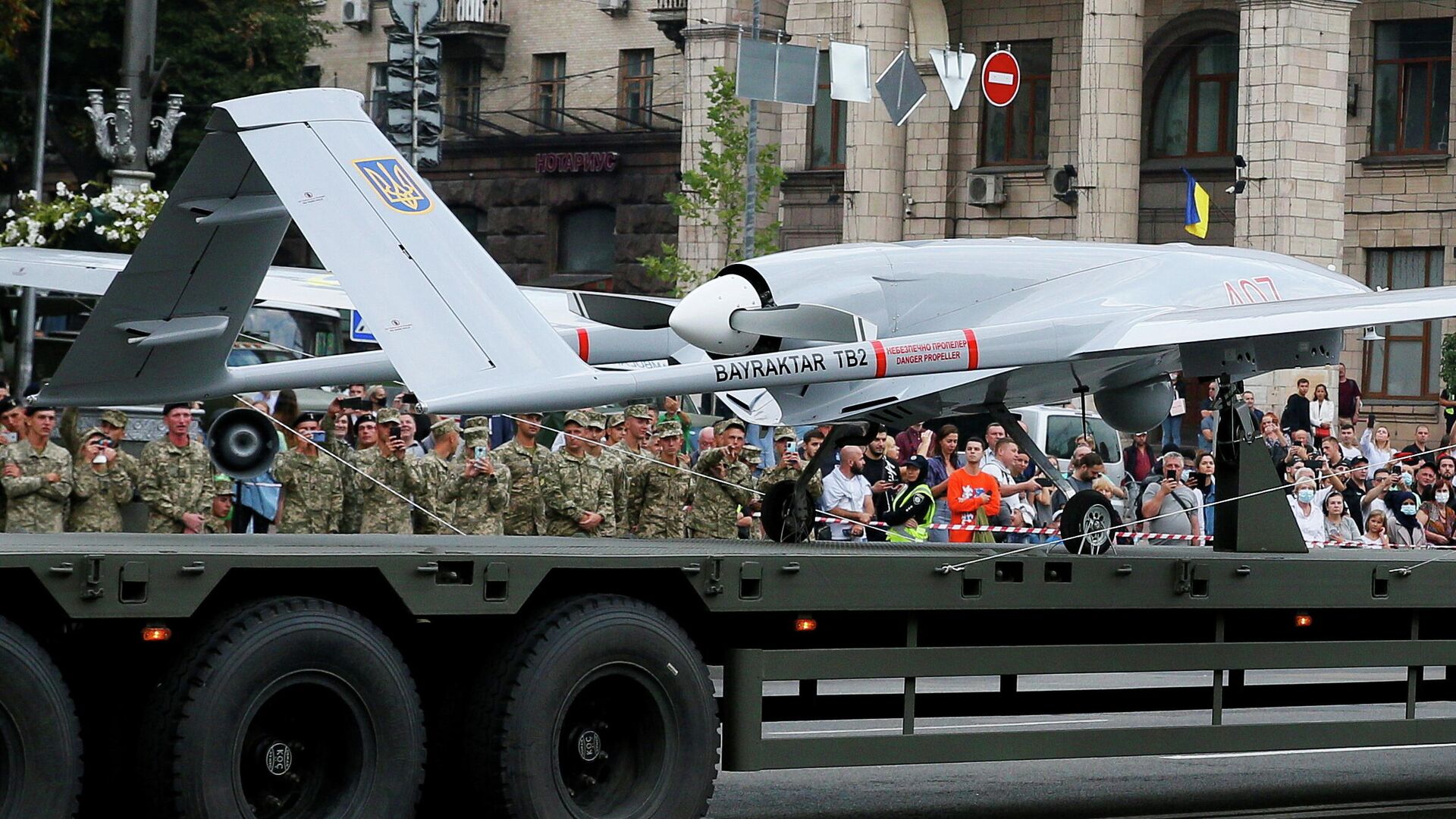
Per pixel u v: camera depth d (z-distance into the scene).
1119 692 31.58
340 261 24.94
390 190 25.67
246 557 21.53
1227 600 28.52
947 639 27.62
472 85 165.00
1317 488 58.34
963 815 30.25
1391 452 76.81
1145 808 31.31
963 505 49.66
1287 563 29.09
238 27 148.75
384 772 22.58
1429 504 62.06
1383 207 126.38
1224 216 129.38
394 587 22.39
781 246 142.12
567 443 43.78
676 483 45.69
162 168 146.50
